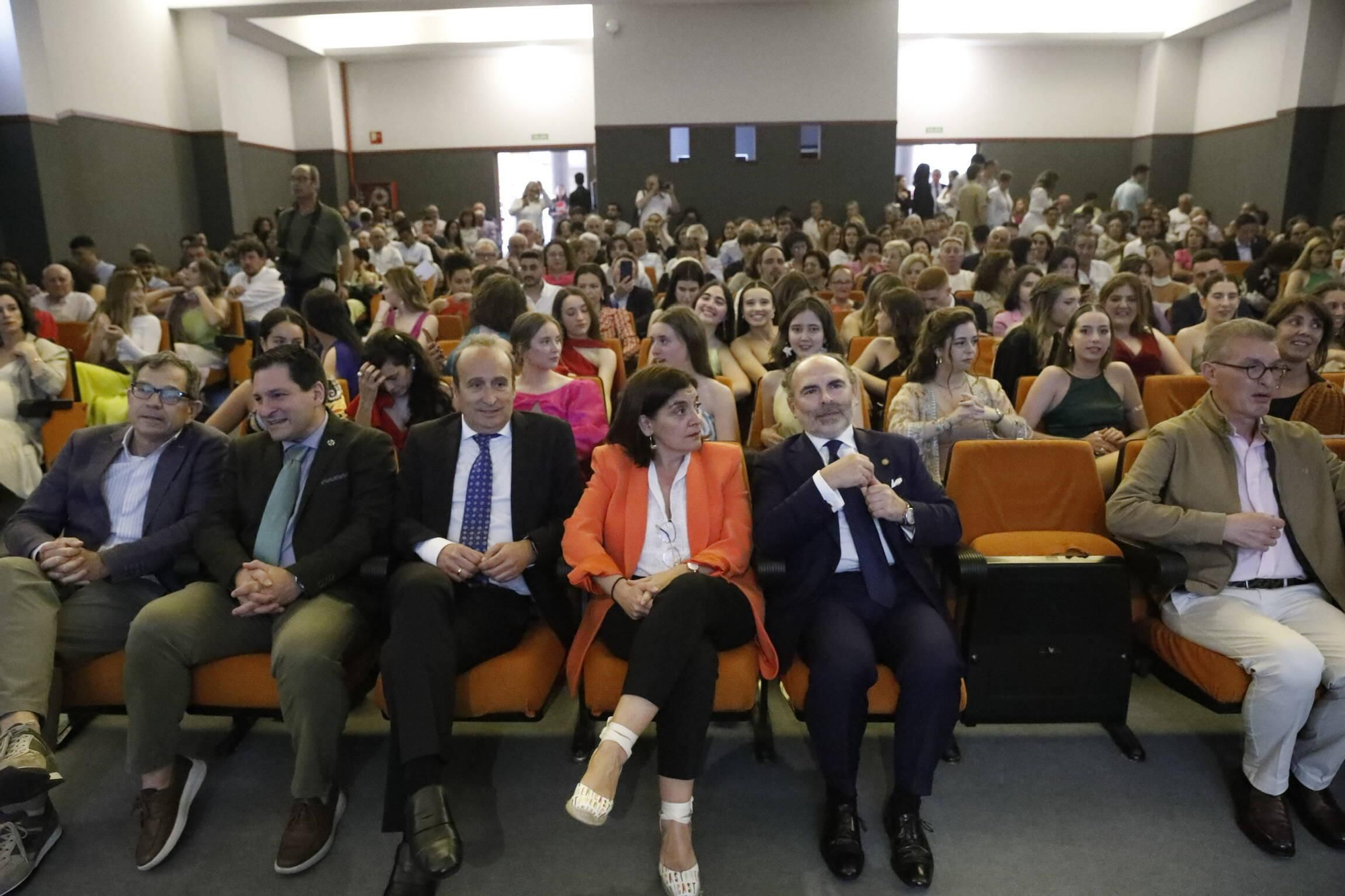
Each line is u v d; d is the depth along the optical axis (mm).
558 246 5988
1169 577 2125
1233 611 2117
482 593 2221
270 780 2285
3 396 3777
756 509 2309
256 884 1922
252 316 6227
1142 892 1868
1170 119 13688
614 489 2277
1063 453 2527
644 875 1938
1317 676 1935
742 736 2467
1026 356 3789
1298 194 11312
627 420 2246
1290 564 2250
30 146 8359
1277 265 5586
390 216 13258
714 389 3088
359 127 14664
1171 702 2604
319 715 1955
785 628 2160
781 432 3113
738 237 9039
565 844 2035
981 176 12102
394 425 3084
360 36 13617
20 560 2070
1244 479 2283
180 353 5258
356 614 2146
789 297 4258
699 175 11945
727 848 2014
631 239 8469
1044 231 6801
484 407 2316
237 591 2057
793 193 11930
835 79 11586
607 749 1804
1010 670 2182
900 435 2391
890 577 2178
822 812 2137
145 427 2324
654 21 11539
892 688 2025
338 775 2248
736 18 11484
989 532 2514
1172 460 2318
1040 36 13438
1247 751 2047
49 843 2018
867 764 2332
